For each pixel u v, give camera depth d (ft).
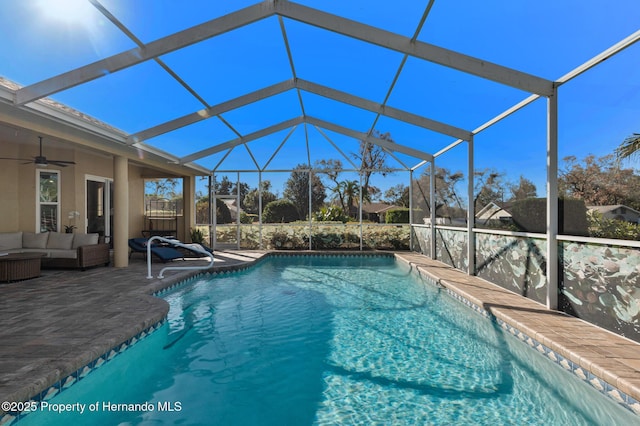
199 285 24.91
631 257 11.37
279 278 27.81
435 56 15.81
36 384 8.59
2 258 20.88
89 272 24.70
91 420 9.23
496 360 12.84
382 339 14.84
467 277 23.70
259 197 42.96
